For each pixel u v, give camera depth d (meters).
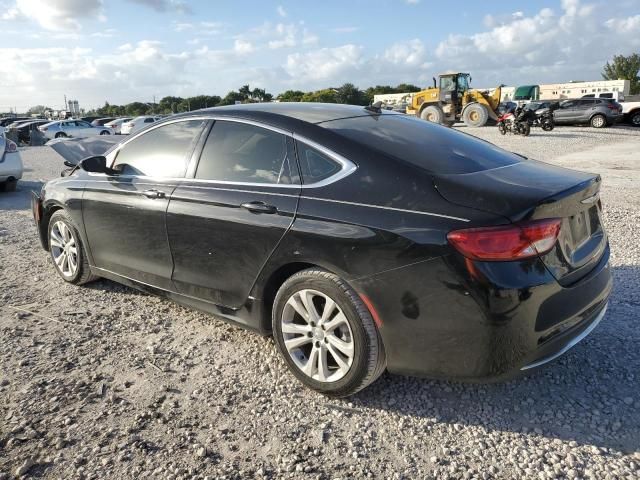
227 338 3.84
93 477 2.46
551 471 2.47
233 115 3.63
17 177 10.05
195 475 2.48
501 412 2.93
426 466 2.53
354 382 2.92
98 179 4.40
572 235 2.84
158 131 4.07
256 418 2.91
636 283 4.59
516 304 2.52
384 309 2.76
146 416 2.92
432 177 2.79
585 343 3.61
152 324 4.07
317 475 2.48
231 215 3.34
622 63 67.75
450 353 2.66
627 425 2.78
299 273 3.07
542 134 23.77
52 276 5.15
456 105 28.72
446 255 2.56
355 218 2.83
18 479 2.45
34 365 3.45
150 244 3.91
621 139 21.05
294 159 3.22
